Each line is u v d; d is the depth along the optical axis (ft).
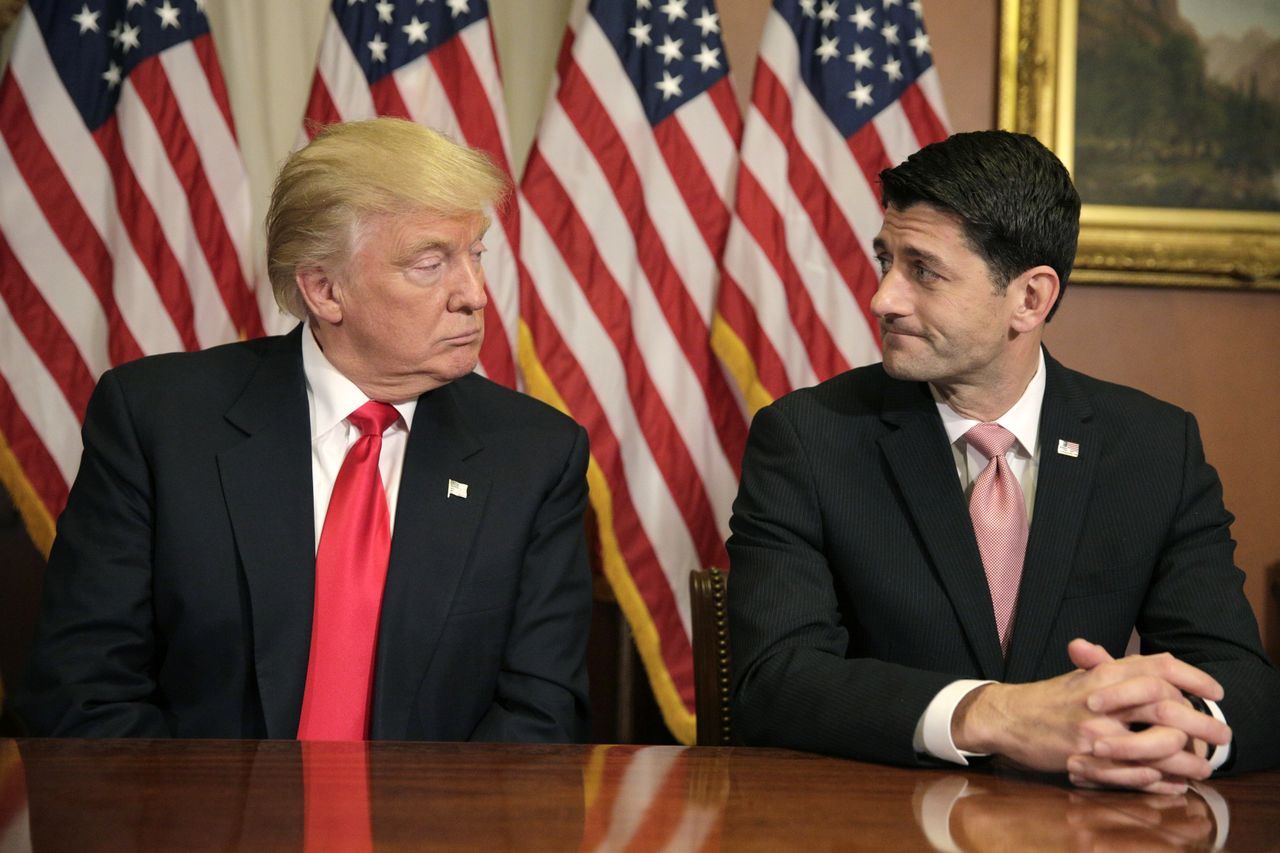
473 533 5.92
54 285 9.94
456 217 5.60
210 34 10.37
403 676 5.71
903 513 5.83
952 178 5.41
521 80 11.53
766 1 11.39
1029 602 5.63
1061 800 3.91
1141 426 6.09
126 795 3.71
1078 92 11.32
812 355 10.44
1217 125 11.41
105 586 5.69
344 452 6.05
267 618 5.64
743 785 4.03
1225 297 11.46
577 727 6.17
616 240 10.42
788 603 5.51
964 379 5.79
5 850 3.16
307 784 3.88
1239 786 4.23
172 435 5.88
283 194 5.69
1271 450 11.44
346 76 10.29
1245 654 5.40
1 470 9.72
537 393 10.18
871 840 3.36
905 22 10.84
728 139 10.68
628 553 10.27
